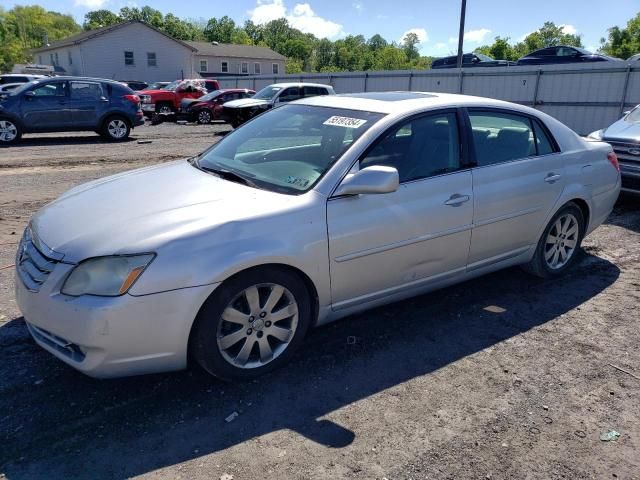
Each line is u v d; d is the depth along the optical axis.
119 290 2.67
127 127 15.68
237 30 99.00
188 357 3.13
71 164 10.81
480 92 21.00
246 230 2.95
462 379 3.25
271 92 19.36
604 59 22.36
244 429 2.75
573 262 5.28
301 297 3.23
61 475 2.41
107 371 2.76
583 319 4.07
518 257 4.46
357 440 2.69
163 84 29.12
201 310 2.87
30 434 2.67
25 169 10.05
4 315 3.87
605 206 5.04
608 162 5.01
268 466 2.49
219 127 21.03
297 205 3.14
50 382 3.10
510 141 4.27
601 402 3.05
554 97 18.77
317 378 3.22
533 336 3.80
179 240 2.78
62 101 14.45
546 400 3.05
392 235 3.49
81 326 2.66
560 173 4.50
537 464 2.55
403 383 3.19
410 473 2.47
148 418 2.82
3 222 6.26
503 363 3.44
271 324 3.16
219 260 2.82
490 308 4.23
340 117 3.78
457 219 3.81
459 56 22.19
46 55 48.62
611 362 3.48
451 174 3.80
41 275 2.83
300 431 2.75
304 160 3.52
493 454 2.61
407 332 3.82
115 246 2.74
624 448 2.68
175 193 3.29
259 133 4.05
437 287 3.99
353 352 3.53
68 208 3.29
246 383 3.15
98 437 2.66
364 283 3.48
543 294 4.52
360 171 3.24
